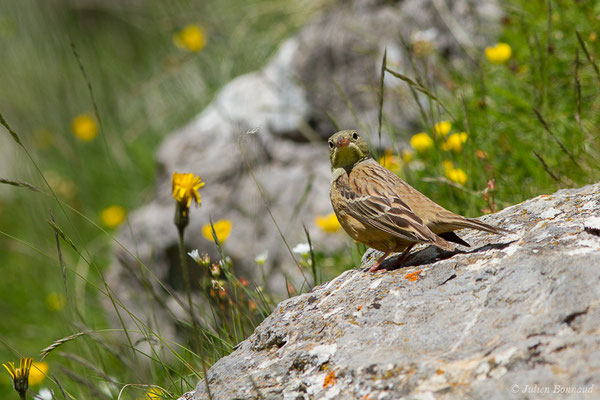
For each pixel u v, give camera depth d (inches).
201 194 530.0
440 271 248.5
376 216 277.9
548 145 391.9
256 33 787.4
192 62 814.5
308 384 222.8
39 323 553.9
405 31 550.0
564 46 441.1
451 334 216.7
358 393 208.8
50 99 838.5
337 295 262.1
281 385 230.2
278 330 256.5
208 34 832.9
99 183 740.0
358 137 315.0
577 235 239.5
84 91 857.5
